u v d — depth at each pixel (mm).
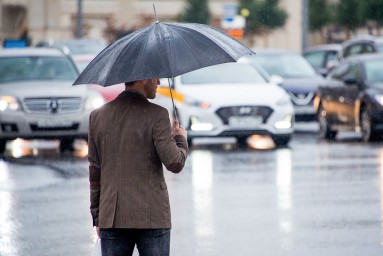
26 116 34875
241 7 109750
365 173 28562
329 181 26984
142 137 12125
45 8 115125
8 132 34906
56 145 39594
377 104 38344
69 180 28016
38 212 22797
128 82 12430
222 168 30359
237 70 38750
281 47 123000
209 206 23234
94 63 12617
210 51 12453
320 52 65312
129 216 12047
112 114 12250
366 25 110062
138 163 12125
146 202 12078
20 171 30188
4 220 21875
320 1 113375
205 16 113188
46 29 114875
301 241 19234
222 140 40844
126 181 12109
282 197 24375
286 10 122375
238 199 24172
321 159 32438
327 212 22219
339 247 18672
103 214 12148
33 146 39219
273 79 39250
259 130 36406
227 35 13328
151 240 12148
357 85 39625
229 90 36969
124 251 12289
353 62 41188
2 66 37875
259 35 112312
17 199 24688
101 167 12297
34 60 38250
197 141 40500
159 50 12242
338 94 40812
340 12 109938
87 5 117688
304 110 47750
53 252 18672
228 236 19797
